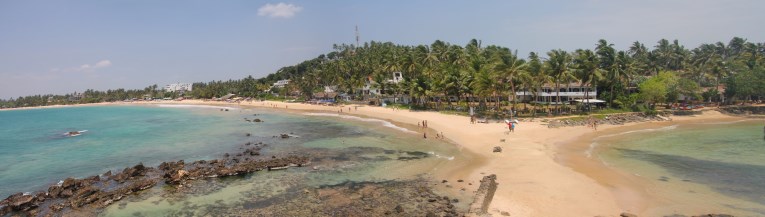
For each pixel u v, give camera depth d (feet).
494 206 88.84
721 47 483.10
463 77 292.20
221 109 493.77
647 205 89.35
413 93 322.96
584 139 176.96
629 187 101.76
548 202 91.20
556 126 211.82
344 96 489.67
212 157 157.69
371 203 94.94
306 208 93.15
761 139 179.83
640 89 290.56
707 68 346.33
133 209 96.94
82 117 428.56
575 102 315.78
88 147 192.95
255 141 196.54
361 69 486.79
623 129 212.43
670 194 96.78
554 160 131.75
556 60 252.62
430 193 100.68
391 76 420.77
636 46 442.91
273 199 100.78
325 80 531.50
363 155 151.12
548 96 337.93
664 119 257.14
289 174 124.47
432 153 150.20
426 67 358.43
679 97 314.14
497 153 143.74
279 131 235.61
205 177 122.01
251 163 133.90
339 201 97.35
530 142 164.96
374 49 583.58
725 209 86.74
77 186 115.75
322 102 454.40
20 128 309.01
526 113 255.91
